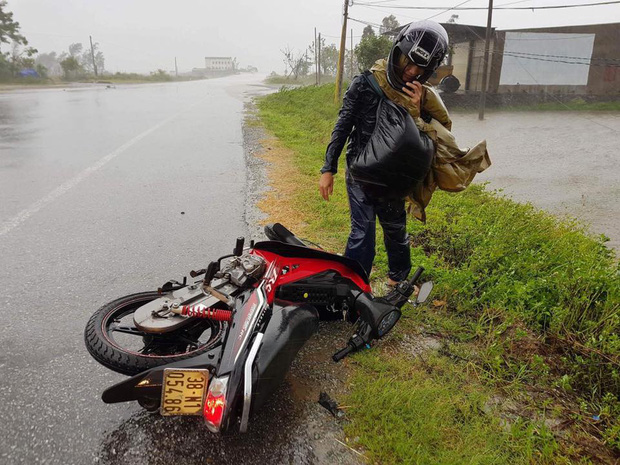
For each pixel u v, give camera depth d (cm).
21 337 348
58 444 255
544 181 1112
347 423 278
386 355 343
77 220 590
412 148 329
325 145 1139
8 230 550
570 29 2655
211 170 852
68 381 304
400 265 413
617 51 2648
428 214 633
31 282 430
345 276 340
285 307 289
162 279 443
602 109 2638
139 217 605
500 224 578
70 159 927
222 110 1872
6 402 283
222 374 234
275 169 862
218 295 292
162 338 293
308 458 253
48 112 1769
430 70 330
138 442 257
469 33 2692
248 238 542
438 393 303
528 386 324
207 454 251
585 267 438
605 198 959
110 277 444
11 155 956
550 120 2327
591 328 360
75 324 367
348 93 354
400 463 253
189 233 555
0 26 4906
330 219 589
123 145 1082
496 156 1462
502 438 271
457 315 402
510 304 404
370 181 344
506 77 2708
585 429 290
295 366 325
